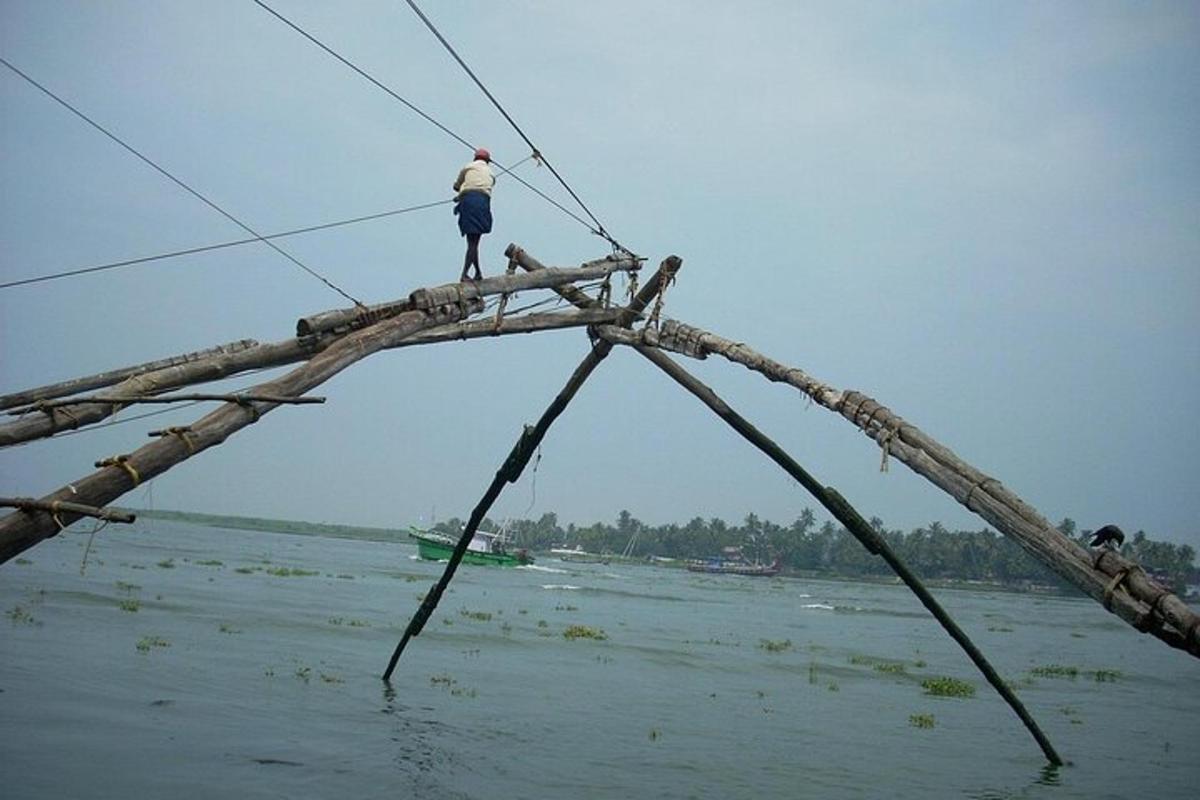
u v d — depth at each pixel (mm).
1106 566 10797
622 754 19109
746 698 28422
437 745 18312
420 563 127000
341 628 36219
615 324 17797
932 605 18188
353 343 12406
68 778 13875
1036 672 43156
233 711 19484
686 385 17422
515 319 16266
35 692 19281
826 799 16844
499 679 27359
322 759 16359
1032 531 11555
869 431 13883
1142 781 20359
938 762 20938
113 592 41938
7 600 34875
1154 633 10344
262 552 118062
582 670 31094
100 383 12773
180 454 9523
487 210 15055
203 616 35812
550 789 15938
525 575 114562
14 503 8055
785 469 16938
